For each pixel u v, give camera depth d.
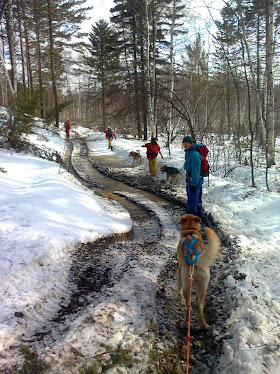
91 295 3.64
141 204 8.60
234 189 8.34
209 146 16.67
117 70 27.23
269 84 12.75
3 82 24.38
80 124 49.00
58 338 2.80
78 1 25.02
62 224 5.25
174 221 7.09
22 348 2.52
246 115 31.58
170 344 2.96
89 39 31.30
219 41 10.33
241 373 2.39
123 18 23.44
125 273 4.10
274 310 3.16
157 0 16.62
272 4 11.43
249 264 4.26
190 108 19.30
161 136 28.80
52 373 2.32
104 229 5.60
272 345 2.64
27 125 13.11
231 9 9.63
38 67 30.73
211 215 6.72
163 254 5.02
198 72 21.53
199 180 6.63
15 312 3.09
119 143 22.41
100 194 9.48
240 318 3.10
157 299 3.65
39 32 26.47
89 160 16.38
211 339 2.99
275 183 10.16
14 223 4.90
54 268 4.02
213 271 4.38
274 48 11.99
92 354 2.56
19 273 3.67
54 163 11.62
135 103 20.33
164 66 23.72
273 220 5.94
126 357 2.59
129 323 3.05
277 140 23.03
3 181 7.35
